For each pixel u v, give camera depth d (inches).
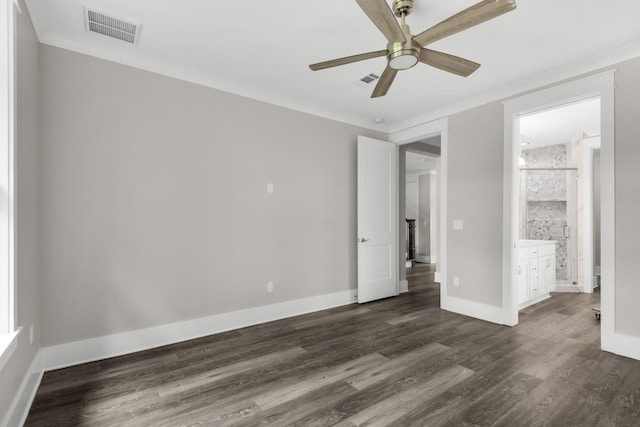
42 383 86.4
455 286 152.3
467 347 110.6
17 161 70.1
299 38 98.7
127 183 107.2
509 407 75.3
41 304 92.4
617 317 104.0
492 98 137.6
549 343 113.8
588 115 169.8
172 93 116.3
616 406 75.5
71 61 98.4
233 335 122.4
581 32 94.3
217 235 125.6
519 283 160.7
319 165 157.2
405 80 126.8
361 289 167.0
